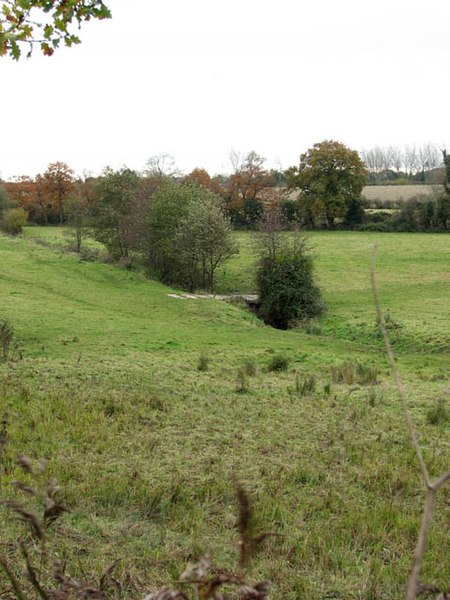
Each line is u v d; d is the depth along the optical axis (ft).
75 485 30.96
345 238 277.85
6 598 17.43
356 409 54.08
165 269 201.16
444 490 33.47
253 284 201.05
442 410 52.49
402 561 24.40
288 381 70.69
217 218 188.14
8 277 174.19
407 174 499.10
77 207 226.38
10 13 21.22
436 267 216.54
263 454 39.86
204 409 51.88
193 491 31.50
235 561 23.43
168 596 7.39
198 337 109.60
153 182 221.05
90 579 19.94
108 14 21.59
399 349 123.95
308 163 304.30
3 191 294.05
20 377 61.62
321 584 22.48
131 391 57.57
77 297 155.53
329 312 163.02
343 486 34.14
